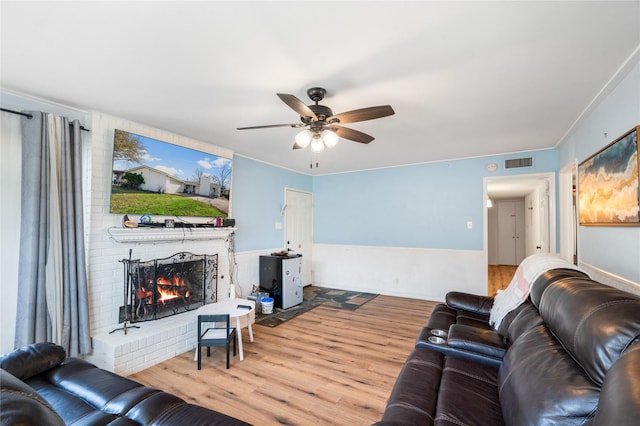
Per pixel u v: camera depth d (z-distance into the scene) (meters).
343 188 6.09
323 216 6.32
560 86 2.33
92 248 2.82
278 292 4.62
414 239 5.33
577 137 3.31
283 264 4.59
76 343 2.60
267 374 2.59
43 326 2.45
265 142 3.94
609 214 2.39
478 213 4.82
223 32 1.69
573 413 0.96
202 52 1.89
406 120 3.09
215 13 1.53
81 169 2.76
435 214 5.15
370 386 2.39
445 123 3.19
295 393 2.30
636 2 1.43
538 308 1.78
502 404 1.35
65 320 2.56
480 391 1.51
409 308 4.60
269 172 5.27
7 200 2.42
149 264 3.23
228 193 4.16
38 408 0.62
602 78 2.20
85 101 2.64
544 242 4.74
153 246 3.28
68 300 2.58
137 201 3.09
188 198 3.60
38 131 2.47
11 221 2.44
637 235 2.01
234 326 3.60
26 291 2.38
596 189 2.66
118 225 3.03
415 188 5.33
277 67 2.07
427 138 3.76
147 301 3.20
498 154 4.64
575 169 3.42
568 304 1.32
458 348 1.89
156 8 1.49
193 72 2.14
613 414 0.68
